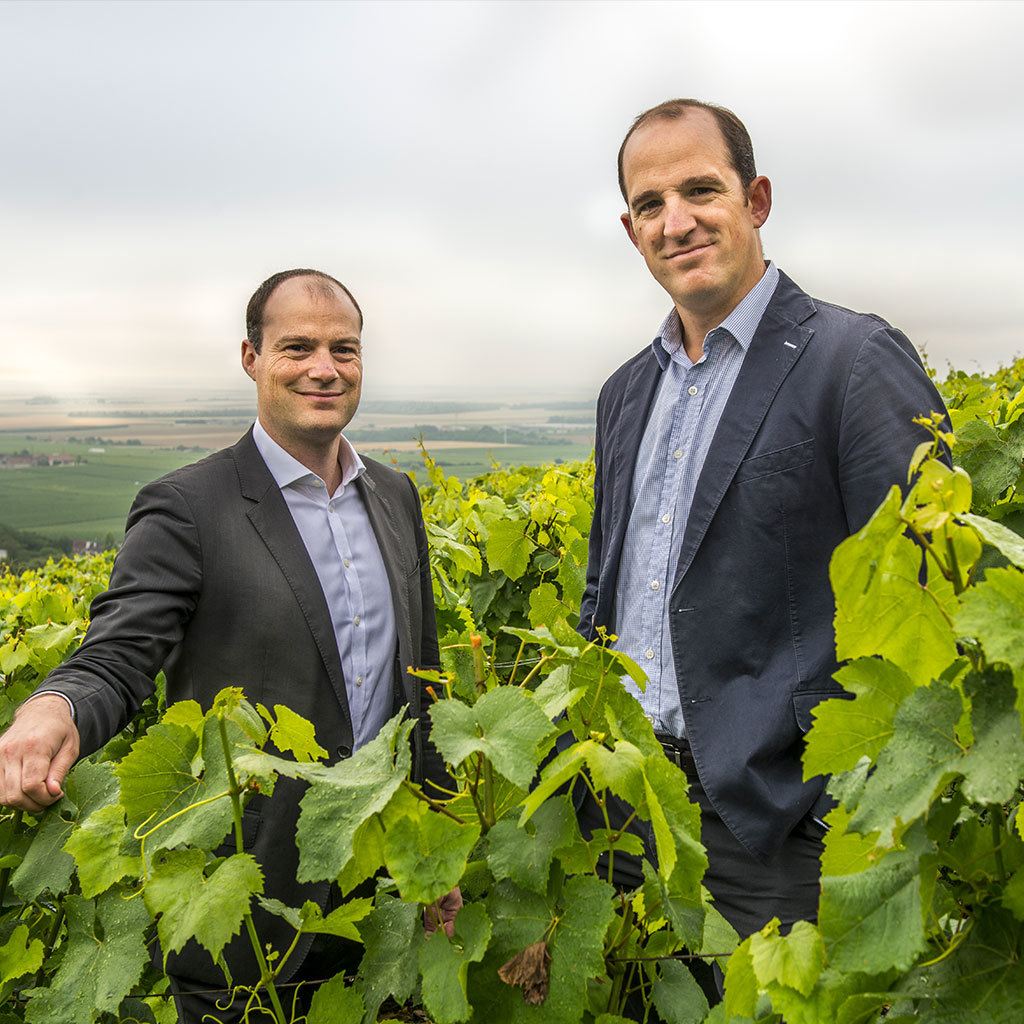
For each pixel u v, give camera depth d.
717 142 2.58
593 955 1.29
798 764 2.32
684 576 2.45
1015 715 0.96
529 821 1.34
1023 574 0.98
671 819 1.36
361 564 2.85
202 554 2.58
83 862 1.63
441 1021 1.25
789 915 2.34
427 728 2.94
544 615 2.05
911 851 1.07
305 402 2.73
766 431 2.40
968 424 2.96
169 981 2.32
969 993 1.05
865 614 1.12
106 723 2.18
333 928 1.47
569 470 6.75
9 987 2.04
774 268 2.63
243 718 1.54
